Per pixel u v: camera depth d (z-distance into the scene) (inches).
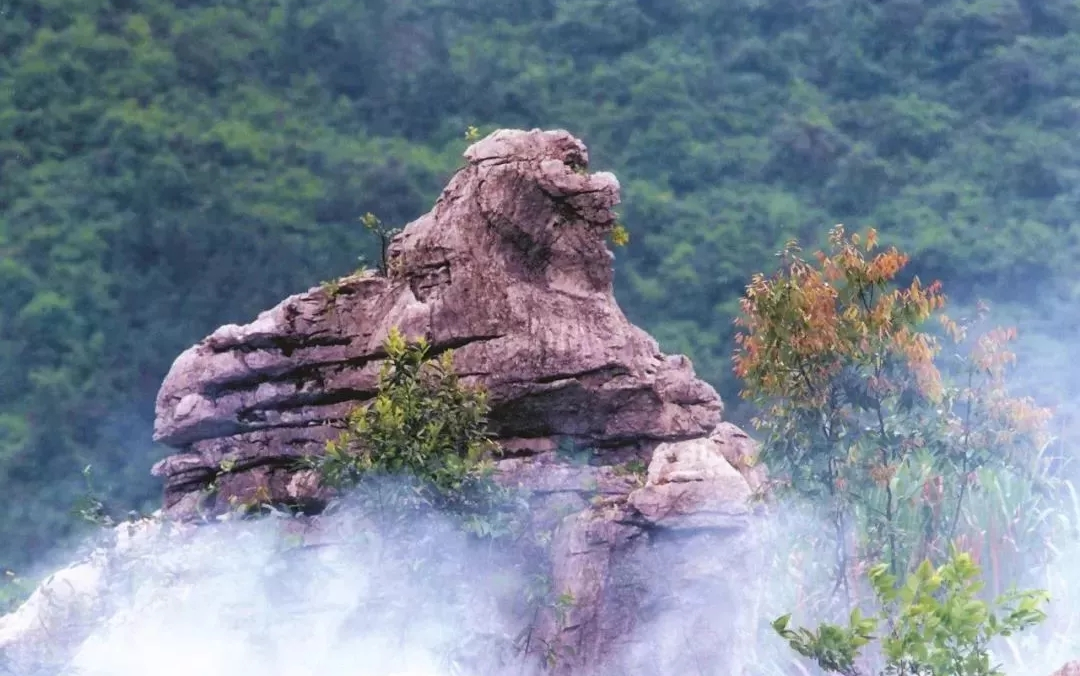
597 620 1380.4
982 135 6063.0
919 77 6560.0
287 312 1519.4
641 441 1509.6
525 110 6392.7
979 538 1556.3
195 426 1530.5
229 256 5442.9
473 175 1526.8
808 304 1438.2
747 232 5565.9
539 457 1489.9
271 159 5964.6
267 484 1512.1
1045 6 6599.4
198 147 5964.6
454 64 6520.7
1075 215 5634.8
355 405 1509.6
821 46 6683.1
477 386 1451.8
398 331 1475.1
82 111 6107.3
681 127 6259.8
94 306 5142.7
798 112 6373.0
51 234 5482.3
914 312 1459.2
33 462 4382.4
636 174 6127.0
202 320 5300.2
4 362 4879.4
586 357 1478.8
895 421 1477.6
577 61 6688.0
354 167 5876.0
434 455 1418.6
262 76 6501.0
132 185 5674.2
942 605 1115.3
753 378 1456.7
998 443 1497.3
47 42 6446.9
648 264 5457.7
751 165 6053.2
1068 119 6156.5
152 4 6692.9
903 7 6678.2
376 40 6569.9
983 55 6446.9
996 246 5393.7
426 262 1504.7
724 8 6860.2
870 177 5861.2
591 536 1398.9
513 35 6766.7
